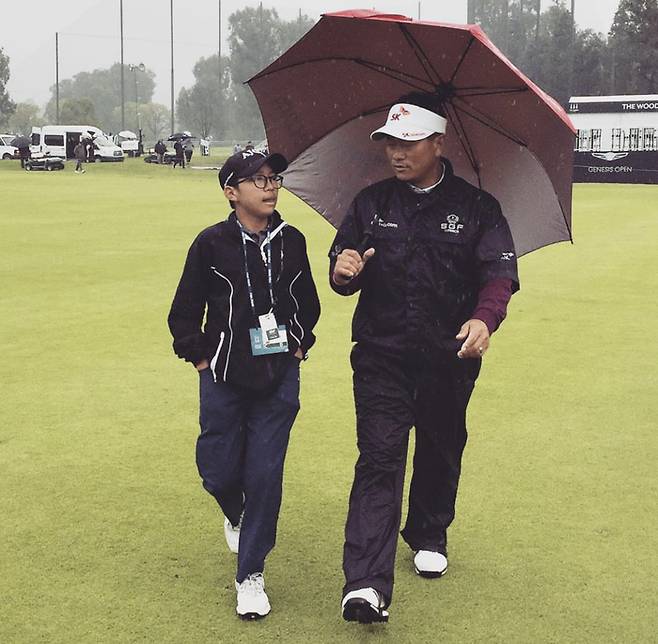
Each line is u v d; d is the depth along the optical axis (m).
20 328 8.90
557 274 12.67
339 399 6.61
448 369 3.67
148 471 5.20
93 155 55.09
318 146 4.04
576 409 6.41
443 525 3.98
